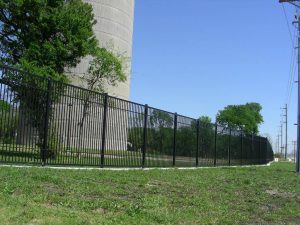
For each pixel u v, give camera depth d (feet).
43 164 50.39
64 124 53.98
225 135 110.11
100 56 101.45
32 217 23.97
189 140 85.97
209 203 36.81
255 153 144.77
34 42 77.56
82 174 45.09
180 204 35.19
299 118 108.06
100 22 160.56
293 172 102.63
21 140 48.42
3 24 79.77
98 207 29.37
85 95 56.65
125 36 171.42
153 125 71.67
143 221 27.07
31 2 75.87
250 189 51.42
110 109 61.00
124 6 170.71
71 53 80.48
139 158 67.46
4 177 34.99
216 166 99.81
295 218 35.42
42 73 73.87
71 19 78.33
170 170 67.10
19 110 47.91
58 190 33.40
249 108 310.24
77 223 24.20
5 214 23.68
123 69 129.70
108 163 60.54
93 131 57.98
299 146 106.22
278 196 47.34
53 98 51.96
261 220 33.06
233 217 32.42
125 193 36.55
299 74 112.27
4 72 45.55
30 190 31.27
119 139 63.05
